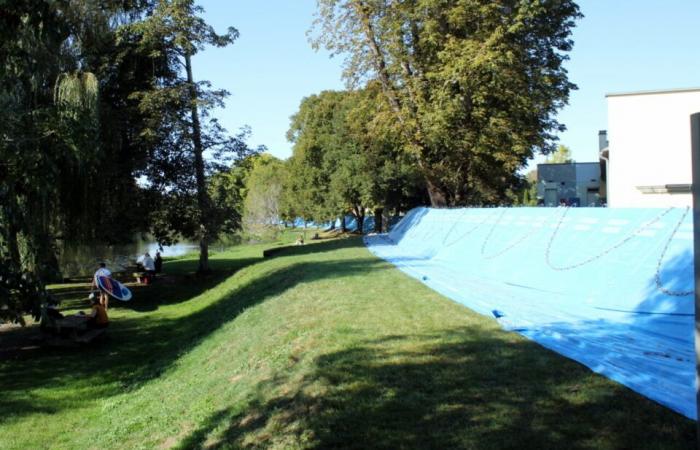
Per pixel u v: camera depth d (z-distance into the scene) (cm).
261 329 1082
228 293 2011
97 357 1325
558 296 1035
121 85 2475
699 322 385
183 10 2500
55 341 1404
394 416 530
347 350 737
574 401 515
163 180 2592
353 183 4725
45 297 489
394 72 2788
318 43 2962
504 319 849
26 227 498
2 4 461
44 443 820
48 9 490
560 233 1254
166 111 2439
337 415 551
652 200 2378
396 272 1486
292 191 6638
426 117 2562
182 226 2659
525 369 609
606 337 733
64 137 623
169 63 2614
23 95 869
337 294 1162
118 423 855
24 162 505
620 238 1041
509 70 2477
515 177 3841
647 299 852
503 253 1428
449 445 463
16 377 1162
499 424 485
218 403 769
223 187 2795
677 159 2364
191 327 1628
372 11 2817
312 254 2400
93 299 1612
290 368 746
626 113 2417
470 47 2403
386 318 896
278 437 559
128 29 2391
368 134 3095
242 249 5303
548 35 2775
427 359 673
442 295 1092
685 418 461
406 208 5041
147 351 1387
